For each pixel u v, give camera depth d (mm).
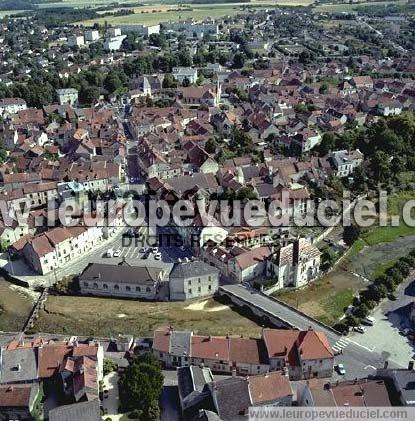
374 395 130625
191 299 190750
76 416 127375
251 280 198375
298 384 145125
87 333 172500
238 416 128625
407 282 197125
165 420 134625
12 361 146500
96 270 195625
